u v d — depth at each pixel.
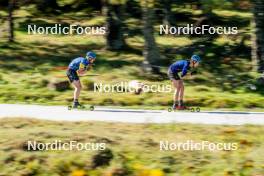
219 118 30.72
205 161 24.62
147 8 47.12
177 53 55.56
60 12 77.81
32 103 35.56
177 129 27.98
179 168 24.11
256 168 24.11
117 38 57.84
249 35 62.19
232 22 71.69
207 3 40.53
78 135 25.58
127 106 35.38
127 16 73.50
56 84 38.59
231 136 27.09
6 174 23.22
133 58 53.06
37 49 56.84
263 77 43.44
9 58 50.91
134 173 23.75
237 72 48.53
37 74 44.31
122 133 27.11
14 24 70.00
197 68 47.81
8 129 26.83
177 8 79.56
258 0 46.34
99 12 77.88
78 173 23.38
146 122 29.12
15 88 38.69
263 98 38.03
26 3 78.31
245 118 30.80
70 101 35.97
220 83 44.09
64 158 23.92
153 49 46.66
